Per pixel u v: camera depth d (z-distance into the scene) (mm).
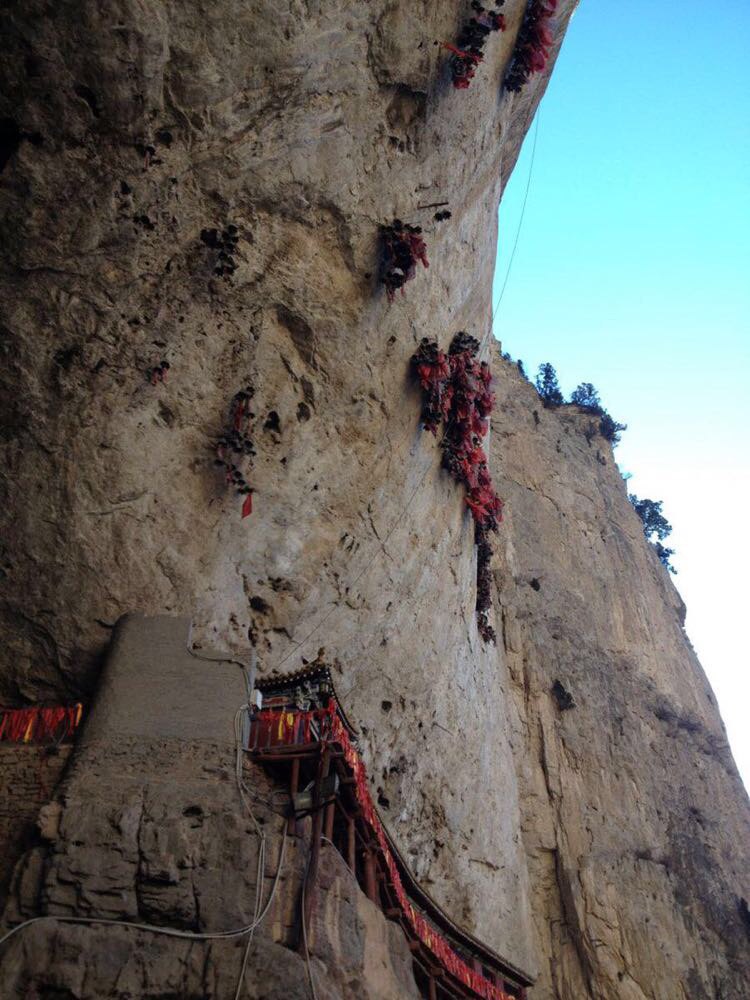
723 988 23953
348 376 16750
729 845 29281
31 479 14266
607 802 26875
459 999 15672
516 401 38656
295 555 15875
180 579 14570
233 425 15312
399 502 18000
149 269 14797
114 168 14352
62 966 10445
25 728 13422
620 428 42656
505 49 19172
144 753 12367
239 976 10469
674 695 32906
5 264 14242
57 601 14086
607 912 23656
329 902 11977
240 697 13070
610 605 33812
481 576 23016
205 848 11500
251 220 15609
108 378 14562
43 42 13516
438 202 18453
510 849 21812
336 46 15680
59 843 11391
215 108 14727
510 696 27438
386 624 17672
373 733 17359
